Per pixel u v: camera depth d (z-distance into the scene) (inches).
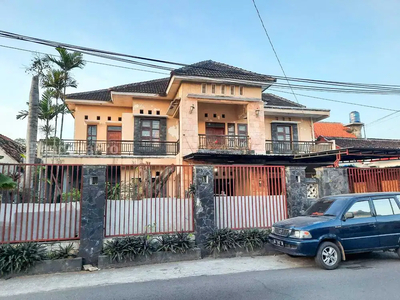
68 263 257.1
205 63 708.7
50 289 211.6
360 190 386.6
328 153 466.6
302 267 260.1
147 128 713.0
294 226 260.2
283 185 360.5
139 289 207.6
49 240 273.3
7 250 245.6
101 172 289.9
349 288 197.9
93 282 226.5
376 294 185.3
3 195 276.1
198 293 196.5
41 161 550.6
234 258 301.0
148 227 307.0
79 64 571.8
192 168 334.6
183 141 609.0
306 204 355.6
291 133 810.2
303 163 622.2
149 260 279.3
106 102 727.1
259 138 649.6
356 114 1083.3
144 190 319.6
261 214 348.2
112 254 267.9
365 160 576.4
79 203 293.3
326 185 373.1
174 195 350.3
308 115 807.7
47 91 577.0
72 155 609.6
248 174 347.9
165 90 707.4
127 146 692.7
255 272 247.3
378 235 266.1
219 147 639.8
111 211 297.3
